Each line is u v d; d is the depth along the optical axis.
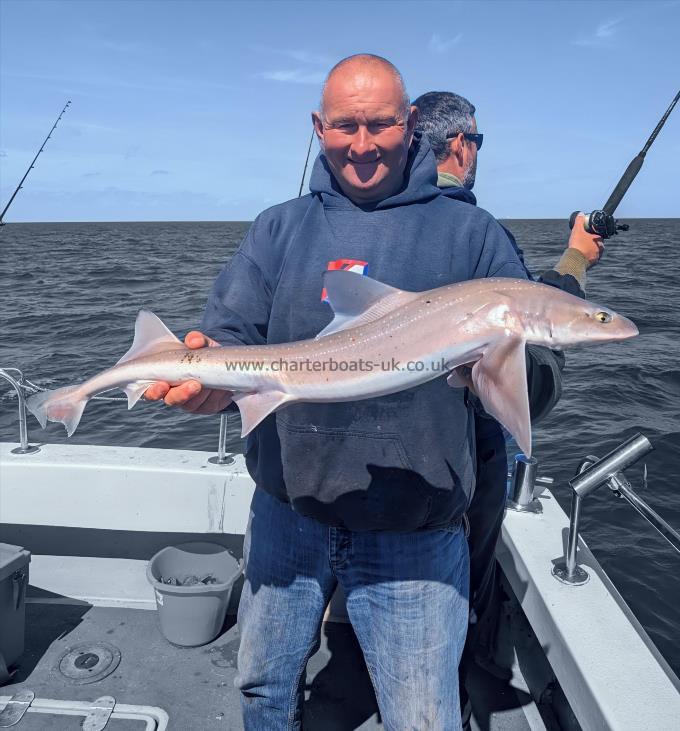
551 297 2.16
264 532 2.47
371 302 2.22
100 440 9.21
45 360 13.89
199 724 3.04
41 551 4.22
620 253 54.88
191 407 2.47
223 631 3.69
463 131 3.33
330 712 3.14
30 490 3.92
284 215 2.52
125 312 20.41
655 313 19.48
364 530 2.21
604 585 2.82
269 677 2.45
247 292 2.52
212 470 3.88
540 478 3.84
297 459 2.26
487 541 2.87
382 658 2.26
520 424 1.95
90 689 3.21
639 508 2.50
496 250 2.35
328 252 2.33
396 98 2.17
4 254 57.16
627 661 2.39
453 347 2.13
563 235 97.31
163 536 4.18
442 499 2.17
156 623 3.71
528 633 3.28
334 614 3.78
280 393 2.26
